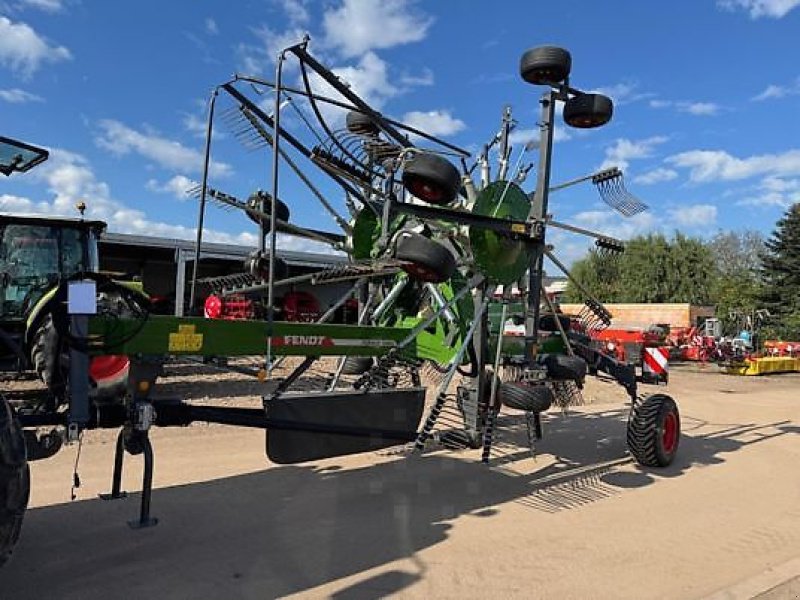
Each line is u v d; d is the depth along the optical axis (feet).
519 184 20.04
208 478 18.80
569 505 17.93
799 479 21.98
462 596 11.98
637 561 14.08
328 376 20.29
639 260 144.87
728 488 20.47
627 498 18.97
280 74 13.93
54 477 18.16
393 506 17.08
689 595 12.43
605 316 24.26
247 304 19.70
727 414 37.01
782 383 60.03
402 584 12.38
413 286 20.59
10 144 14.87
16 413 11.38
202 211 15.97
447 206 18.76
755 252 191.42
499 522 16.21
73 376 11.68
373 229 20.53
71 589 11.68
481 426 18.56
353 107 16.55
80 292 11.47
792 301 126.72
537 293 19.35
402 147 17.25
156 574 12.41
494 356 20.76
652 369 25.46
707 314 97.19
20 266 26.50
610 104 19.70
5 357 18.65
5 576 12.11
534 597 12.10
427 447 23.48
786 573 13.62
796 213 132.77
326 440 15.92
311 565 13.08
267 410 14.66
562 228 20.24
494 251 18.25
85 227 28.02
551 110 19.42
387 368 16.92
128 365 13.00
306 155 17.88
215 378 38.09
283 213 19.21
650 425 22.27
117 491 14.24
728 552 14.87
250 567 12.88
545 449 24.80
